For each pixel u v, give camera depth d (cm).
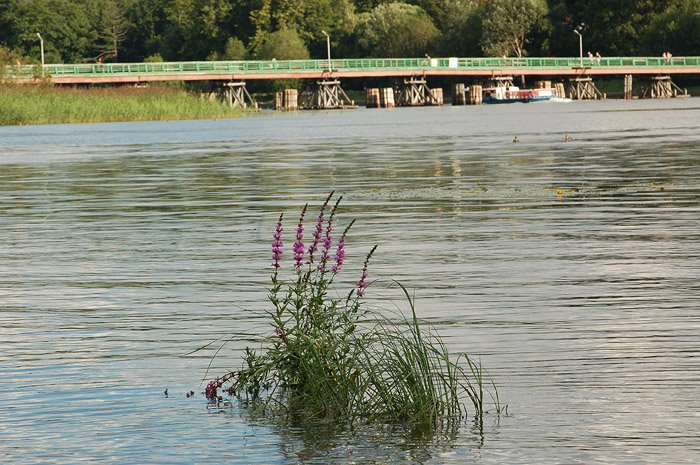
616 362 1867
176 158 7988
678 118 13500
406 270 2858
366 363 1714
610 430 1528
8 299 2600
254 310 2375
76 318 2352
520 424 1565
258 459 1448
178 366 1916
